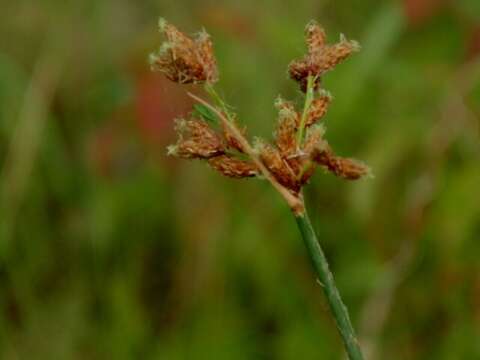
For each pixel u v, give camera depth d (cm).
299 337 46
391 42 46
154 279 49
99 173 47
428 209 43
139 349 47
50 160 52
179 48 24
